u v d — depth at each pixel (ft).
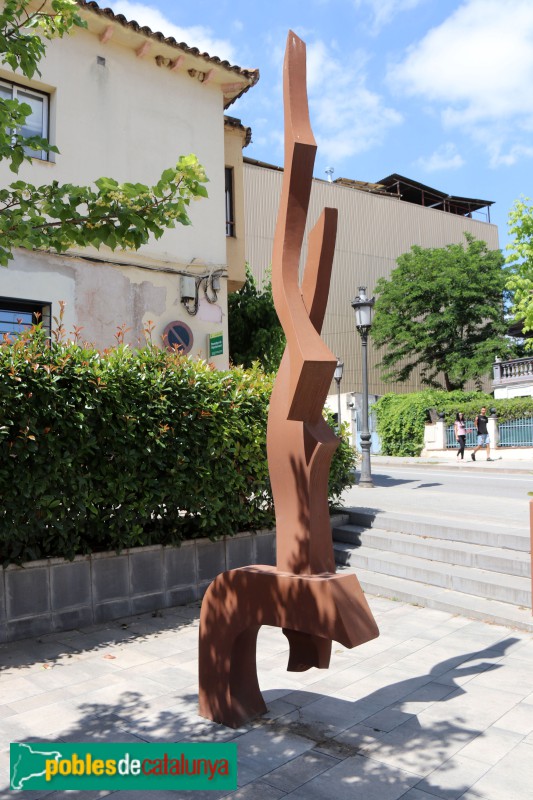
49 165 34.68
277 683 14.80
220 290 41.70
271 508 25.13
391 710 13.17
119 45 38.14
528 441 85.10
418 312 127.54
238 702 12.59
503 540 24.07
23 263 33.68
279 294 11.89
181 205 14.08
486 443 80.53
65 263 35.19
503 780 10.35
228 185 45.19
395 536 27.12
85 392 19.02
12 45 14.76
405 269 127.24
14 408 17.60
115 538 20.35
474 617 20.06
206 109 41.98
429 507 34.19
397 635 18.49
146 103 39.11
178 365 22.26
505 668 15.66
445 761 10.99
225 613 12.64
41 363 18.48
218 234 41.75
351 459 29.53
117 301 36.96
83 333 35.58
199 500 22.30
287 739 11.88
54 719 12.92
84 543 19.98
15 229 13.48
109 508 20.24
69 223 13.80
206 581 22.85
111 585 20.25
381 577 24.48
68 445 18.75
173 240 39.60
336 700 13.74
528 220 82.43
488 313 119.96
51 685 14.83
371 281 146.61
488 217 175.22
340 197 143.54
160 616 20.62
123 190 13.50
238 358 47.03
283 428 12.28
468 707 13.30
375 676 15.21
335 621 10.81
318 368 11.25
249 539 24.32
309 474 11.84
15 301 33.81
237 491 23.81
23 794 10.12
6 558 18.17
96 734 12.19
